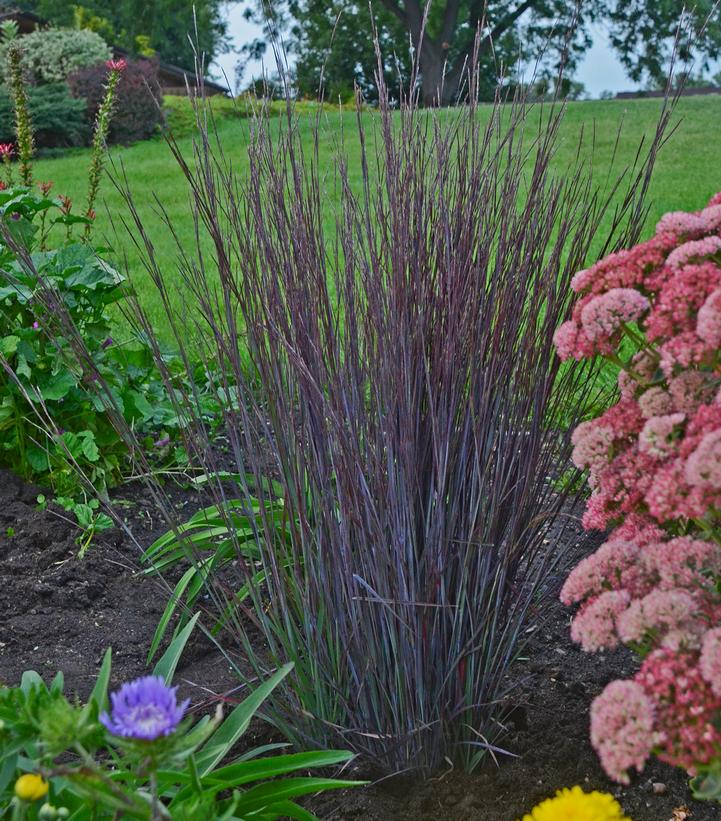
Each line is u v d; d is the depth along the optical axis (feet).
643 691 4.07
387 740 6.04
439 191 6.03
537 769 6.10
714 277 4.74
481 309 6.01
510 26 76.89
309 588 6.10
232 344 6.13
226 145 29.14
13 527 9.62
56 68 64.28
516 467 6.15
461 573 5.77
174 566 9.08
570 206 6.48
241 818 4.88
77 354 6.72
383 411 5.97
